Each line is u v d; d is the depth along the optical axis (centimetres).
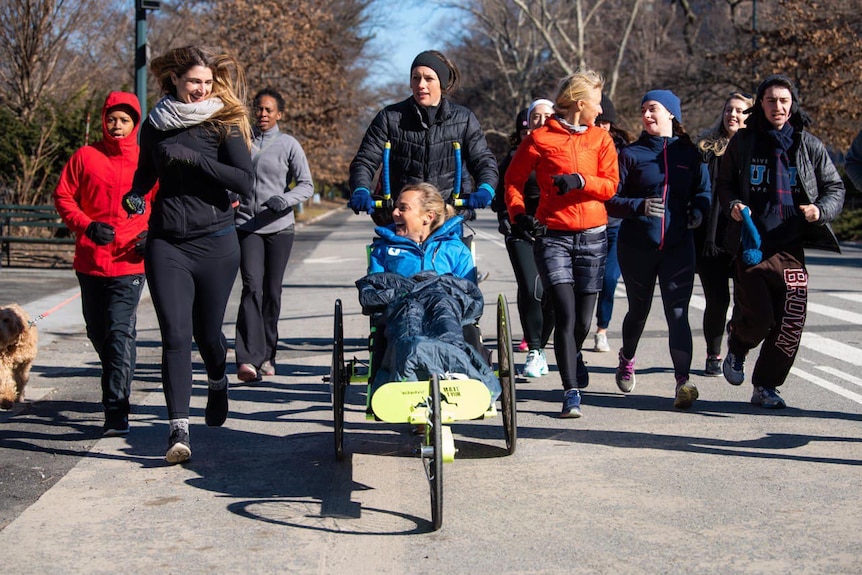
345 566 429
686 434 637
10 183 2291
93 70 2845
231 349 1012
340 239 3241
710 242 780
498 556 437
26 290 1519
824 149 648
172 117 559
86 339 1070
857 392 747
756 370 698
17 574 425
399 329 529
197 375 873
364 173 674
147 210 659
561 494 522
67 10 2480
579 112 673
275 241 844
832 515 479
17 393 742
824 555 430
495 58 6662
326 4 5128
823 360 875
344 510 504
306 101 3834
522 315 820
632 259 712
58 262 1967
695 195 705
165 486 548
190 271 579
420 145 686
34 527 484
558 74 5625
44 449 630
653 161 700
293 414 719
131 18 3147
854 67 2998
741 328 693
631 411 705
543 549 444
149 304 1431
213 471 576
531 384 809
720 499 507
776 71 3095
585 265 686
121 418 661
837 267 1861
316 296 1496
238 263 595
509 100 6450
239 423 692
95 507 513
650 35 5328
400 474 566
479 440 634
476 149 692
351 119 4884
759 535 455
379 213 677
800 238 659
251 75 3691
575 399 679
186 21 3550
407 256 604
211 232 575
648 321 1134
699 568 418
